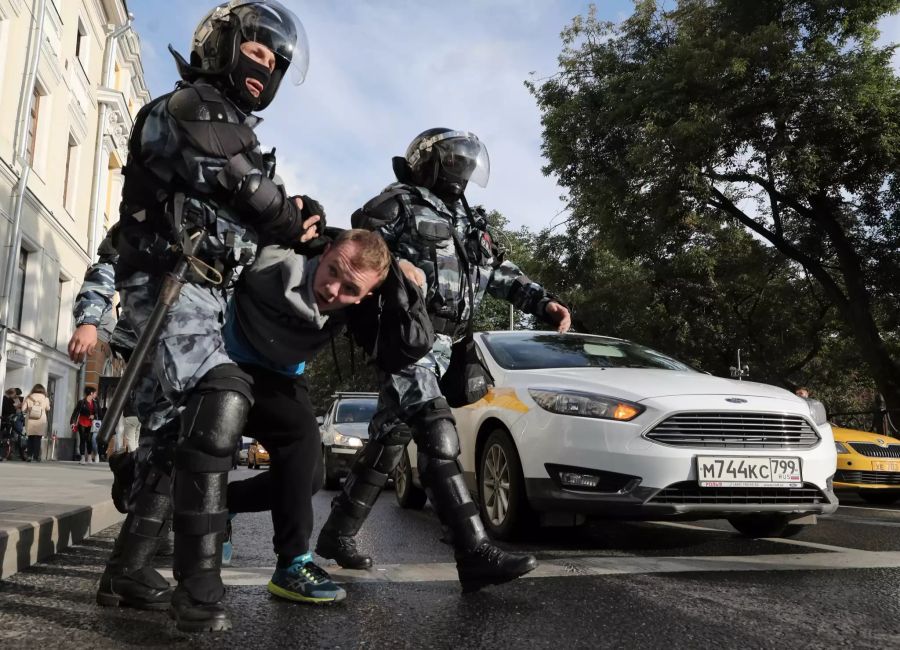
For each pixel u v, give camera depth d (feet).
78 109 67.97
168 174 7.55
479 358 10.62
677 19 56.44
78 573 10.69
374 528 17.33
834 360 78.43
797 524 16.02
